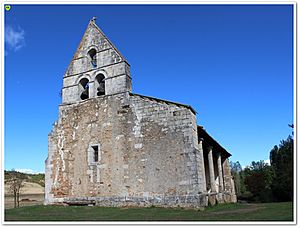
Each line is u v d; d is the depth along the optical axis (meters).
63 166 22.42
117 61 22.34
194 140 18.67
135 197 19.33
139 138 20.12
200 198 17.70
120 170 20.25
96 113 22.20
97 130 21.83
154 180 19.02
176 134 19.00
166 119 19.53
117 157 20.58
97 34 24.00
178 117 19.16
